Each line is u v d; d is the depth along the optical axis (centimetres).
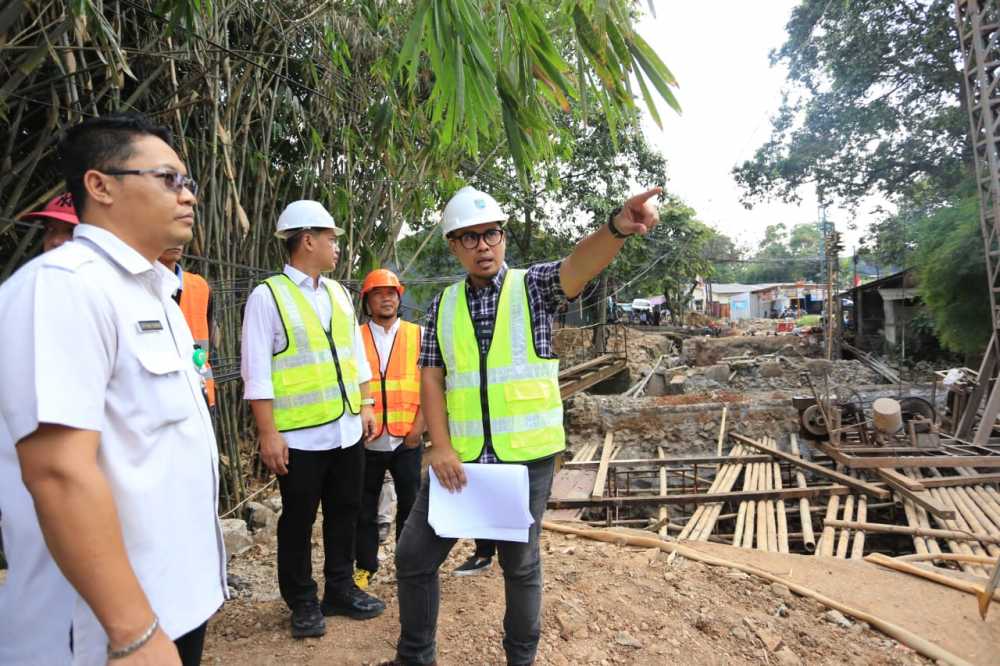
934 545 639
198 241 451
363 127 641
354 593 306
